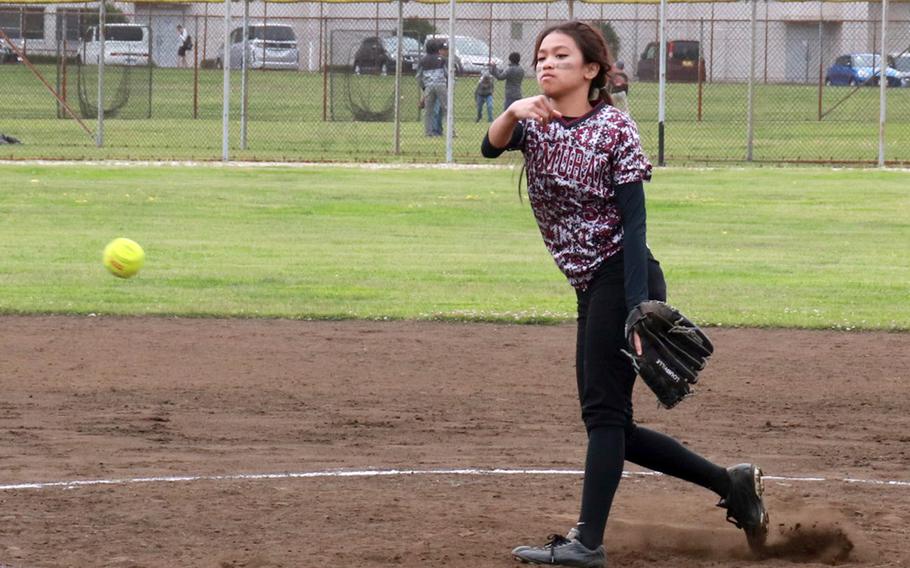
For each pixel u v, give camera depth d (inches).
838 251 1994.3
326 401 1034.1
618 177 577.9
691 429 946.7
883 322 1405.0
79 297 1520.7
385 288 1621.6
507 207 2493.8
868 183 2896.2
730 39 5467.5
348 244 2028.8
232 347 1256.8
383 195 2632.9
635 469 838.5
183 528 663.8
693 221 2335.1
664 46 3196.4
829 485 781.9
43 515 685.9
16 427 926.4
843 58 5068.9
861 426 965.2
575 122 584.4
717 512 721.6
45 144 3511.3
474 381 1120.8
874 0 3951.8
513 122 575.2
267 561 602.5
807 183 2893.7
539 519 689.6
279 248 1973.4
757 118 4439.0
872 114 4517.7
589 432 603.5
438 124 3853.3
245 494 737.6
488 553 621.9
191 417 971.3
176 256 1868.8
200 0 3617.1
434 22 3998.5
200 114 4338.1
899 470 829.8
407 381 1116.5
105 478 776.9
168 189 2657.5
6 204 2389.3
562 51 584.7
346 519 685.3
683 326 585.3
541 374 1154.7
